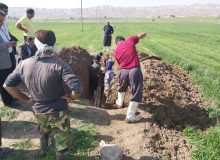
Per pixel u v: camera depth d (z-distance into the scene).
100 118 4.04
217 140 3.57
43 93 2.58
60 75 2.54
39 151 3.14
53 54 2.61
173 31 25.50
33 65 2.56
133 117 3.87
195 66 7.65
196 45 14.39
